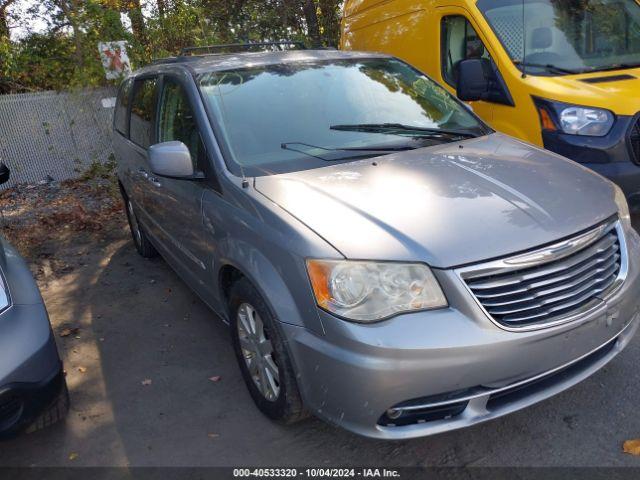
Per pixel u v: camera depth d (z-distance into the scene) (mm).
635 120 4559
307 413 3041
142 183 4895
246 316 3256
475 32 5590
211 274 3627
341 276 2580
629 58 5496
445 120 4109
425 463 2908
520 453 2910
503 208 2816
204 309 4785
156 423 3408
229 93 3855
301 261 2699
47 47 10438
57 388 2980
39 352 2889
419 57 6414
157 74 4727
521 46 5371
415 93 4270
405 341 2477
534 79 5062
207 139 3578
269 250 2887
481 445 2986
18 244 6742
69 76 9844
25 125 9742
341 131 3770
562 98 4781
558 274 2705
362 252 2594
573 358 2740
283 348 2855
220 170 3438
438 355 2477
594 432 2996
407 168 3295
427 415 2660
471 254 2566
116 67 8961
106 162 9641
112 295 5246
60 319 4871
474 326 2516
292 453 3059
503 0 5641
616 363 3523
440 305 2549
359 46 7648
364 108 3988
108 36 9406
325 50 4582
